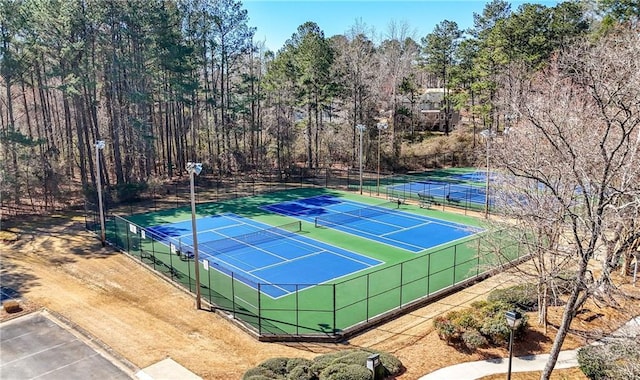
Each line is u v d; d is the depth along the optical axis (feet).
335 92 194.70
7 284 77.66
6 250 96.02
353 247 99.81
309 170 189.37
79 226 114.42
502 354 53.88
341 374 46.09
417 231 111.55
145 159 164.86
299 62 193.88
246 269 86.58
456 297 72.79
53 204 134.82
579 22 161.38
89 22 132.77
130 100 147.54
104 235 98.99
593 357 46.60
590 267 78.13
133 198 144.15
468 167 206.28
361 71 199.00
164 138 196.95
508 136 68.44
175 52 152.35
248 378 46.91
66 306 69.10
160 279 80.28
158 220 123.03
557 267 53.01
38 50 132.67
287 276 83.05
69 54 128.16
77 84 133.49
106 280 79.77
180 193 155.63
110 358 54.80
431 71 256.32
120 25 144.56
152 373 51.44
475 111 187.73
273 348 57.52
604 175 37.32
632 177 38.68
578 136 47.80
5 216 122.42
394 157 198.70
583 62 59.72
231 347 57.67
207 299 71.92
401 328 62.28
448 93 247.50
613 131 49.96
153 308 68.85
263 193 157.38
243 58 221.87
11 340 59.26
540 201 51.42
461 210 129.70
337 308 69.05
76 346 57.67
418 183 171.01
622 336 39.50
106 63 142.82
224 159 185.26
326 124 214.69
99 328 62.28
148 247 97.66
